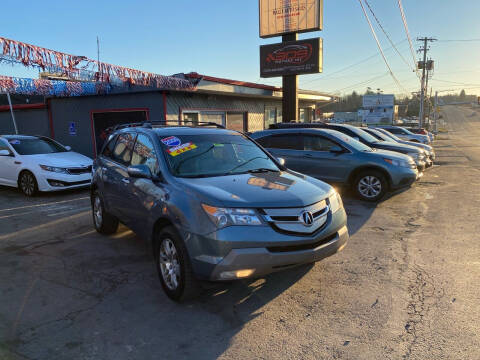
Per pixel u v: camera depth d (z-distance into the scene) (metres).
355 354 2.80
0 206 8.04
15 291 3.91
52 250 5.17
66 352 2.86
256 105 18.17
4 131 17.52
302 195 3.55
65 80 10.90
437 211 7.13
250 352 2.86
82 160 9.61
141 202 4.18
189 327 3.21
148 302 3.66
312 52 15.35
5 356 2.80
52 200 8.60
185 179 3.81
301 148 8.73
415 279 4.07
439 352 2.80
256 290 3.88
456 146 29.17
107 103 13.98
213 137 4.79
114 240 5.60
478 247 5.05
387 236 5.64
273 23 16.08
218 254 3.14
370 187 7.99
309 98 21.75
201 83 13.19
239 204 3.23
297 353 2.83
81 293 3.86
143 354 2.84
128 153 5.00
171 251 3.65
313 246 3.45
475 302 3.53
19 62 6.46
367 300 3.63
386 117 65.69
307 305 3.56
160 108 12.87
